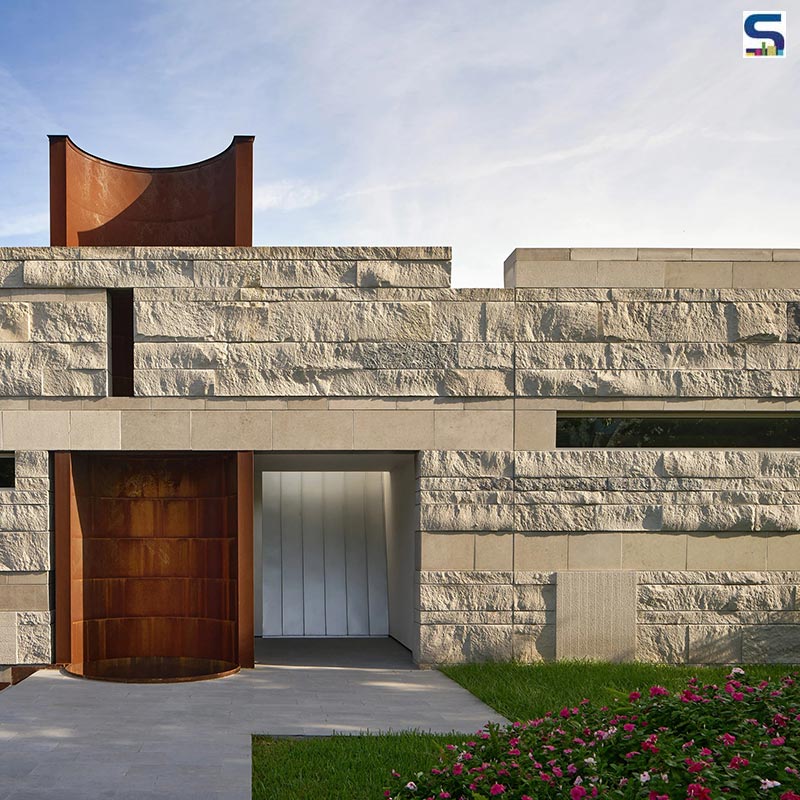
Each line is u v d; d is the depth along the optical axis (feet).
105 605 48.16
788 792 14.06
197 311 44.37
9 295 44.11
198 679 41.04
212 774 25.53
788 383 45.34
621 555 44.88
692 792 14.53
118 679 40.57
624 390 45.03
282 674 43.11
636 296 45.37
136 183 51.06
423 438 44.78
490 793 16.72
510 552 44.70
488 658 44.32
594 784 16.05
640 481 44.98
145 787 24.27
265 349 44.47
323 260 44.88
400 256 45.03
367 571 61.67
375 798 23.56
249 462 44.45
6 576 43.52
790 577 45.01
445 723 32.17
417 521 45.50
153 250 44.47
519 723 22.08
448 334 45.01
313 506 63.16
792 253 45.83
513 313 45.16
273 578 60.49
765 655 44.70
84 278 44.14
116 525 48.75
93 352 44.14
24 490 43.60
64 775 25.35
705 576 44.83
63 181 46.26
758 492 45.11
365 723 32.19
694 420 46.09
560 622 44.52
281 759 27.20
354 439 44.55
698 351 45.42
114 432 43.93
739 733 18.19
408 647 52.06
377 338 44.80
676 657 44.62
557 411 45.21
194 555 48.83
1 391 43.73
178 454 48.21
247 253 44.68
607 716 20.54
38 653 43.32
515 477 44.80
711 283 45.62
